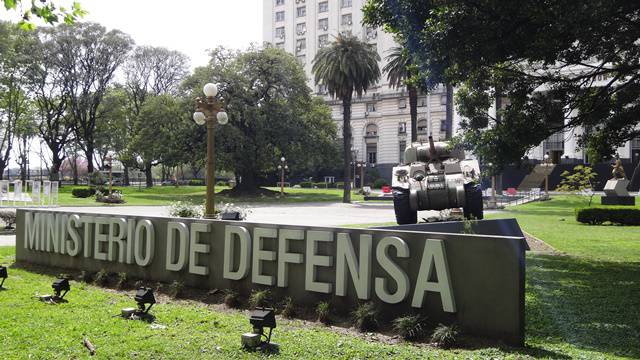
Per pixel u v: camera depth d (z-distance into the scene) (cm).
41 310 674
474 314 556
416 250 600
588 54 1077
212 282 794
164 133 4884
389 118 7306
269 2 8281
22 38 4888
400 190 1576
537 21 922
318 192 5884
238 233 756
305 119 5122
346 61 3994
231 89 4684
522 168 1252
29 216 1080
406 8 1094
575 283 873
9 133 5641
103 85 5553
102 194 3759
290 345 532
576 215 2228
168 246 839
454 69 1136
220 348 523
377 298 625
